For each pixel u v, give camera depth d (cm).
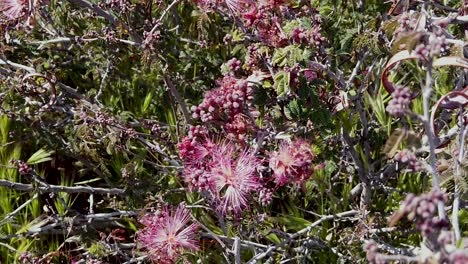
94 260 72
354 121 75
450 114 71
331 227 77
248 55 67
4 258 80
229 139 65
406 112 49
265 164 68
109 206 78
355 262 70
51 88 78
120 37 81
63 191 77
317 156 71
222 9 74
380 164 78
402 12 68
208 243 73
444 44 49
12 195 84
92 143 77
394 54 58
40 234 79
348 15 75
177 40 86
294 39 65
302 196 77
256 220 69
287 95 66
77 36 82
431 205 46
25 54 86
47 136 80
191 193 74
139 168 78
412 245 70
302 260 72
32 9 72
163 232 66
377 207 75
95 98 81
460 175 56
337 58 72
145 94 89
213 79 85
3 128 83
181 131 78
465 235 66
